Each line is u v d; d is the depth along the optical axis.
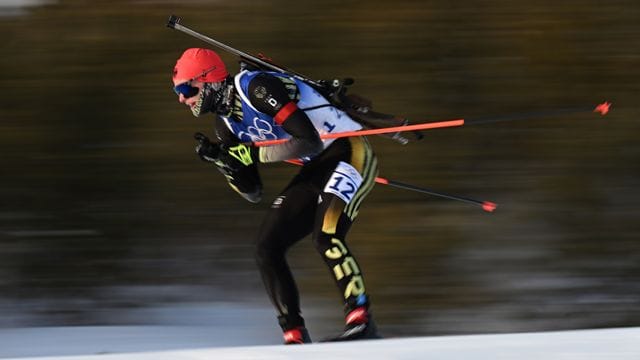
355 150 13.53
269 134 13.17
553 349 9.70
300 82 13.26
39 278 21.62
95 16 23.75
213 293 21.44
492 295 21.72
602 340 10.00
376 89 23.34
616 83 23.89
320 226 13.09
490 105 23.59
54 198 22.20
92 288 21.59
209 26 23.61
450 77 23.61
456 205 22.59
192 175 22.47
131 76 23.12
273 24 23.64
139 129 22.72
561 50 24.08
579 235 22.70
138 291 21.50
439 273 21.73
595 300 22.03
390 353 9.68
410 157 22.83
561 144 23.47
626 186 23.30
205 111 13.10
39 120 22.64
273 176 22.23
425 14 23.95
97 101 22.88
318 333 19.86
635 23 24.36
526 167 23.22
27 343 18.11
